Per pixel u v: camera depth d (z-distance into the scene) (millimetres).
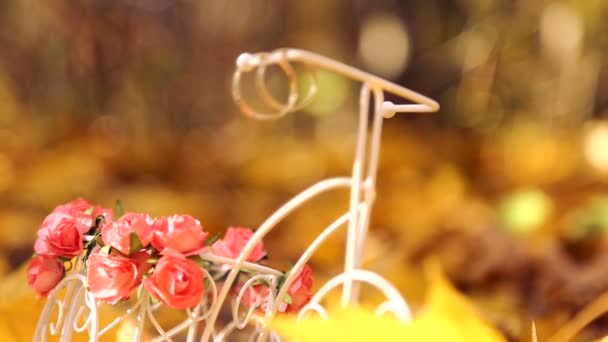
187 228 448
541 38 1497
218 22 1585
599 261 760
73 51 1489
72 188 1194
